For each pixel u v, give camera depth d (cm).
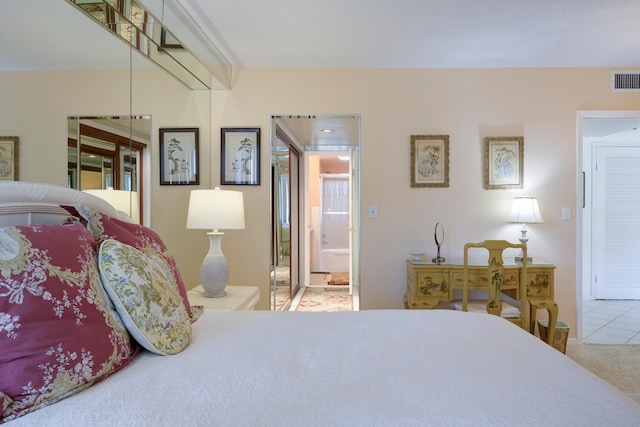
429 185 310
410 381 89
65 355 81
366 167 312
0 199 97
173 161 244
